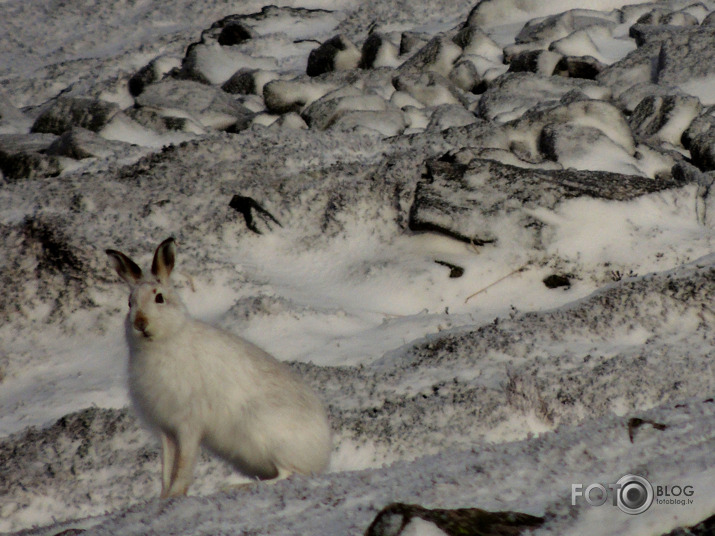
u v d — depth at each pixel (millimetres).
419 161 48875
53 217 44656
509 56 86562
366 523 12086
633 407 26844
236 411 17156
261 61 100312
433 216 43531
